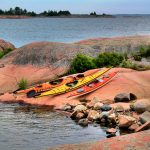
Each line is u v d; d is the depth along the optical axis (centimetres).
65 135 1881
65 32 12656
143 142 1250
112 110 2156
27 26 18675
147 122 1892
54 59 3216
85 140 1806
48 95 2580
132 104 2220
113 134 1884
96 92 2572
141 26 17512
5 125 2055
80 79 2759
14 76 3102
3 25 19775
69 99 2503
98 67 3206
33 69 3170
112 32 12075
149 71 2914
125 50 3906
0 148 1703
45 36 10638
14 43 8288
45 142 1784
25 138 1838
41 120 2156
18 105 2534
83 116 2184
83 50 3375
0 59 3472
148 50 3891
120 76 2775
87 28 15975
